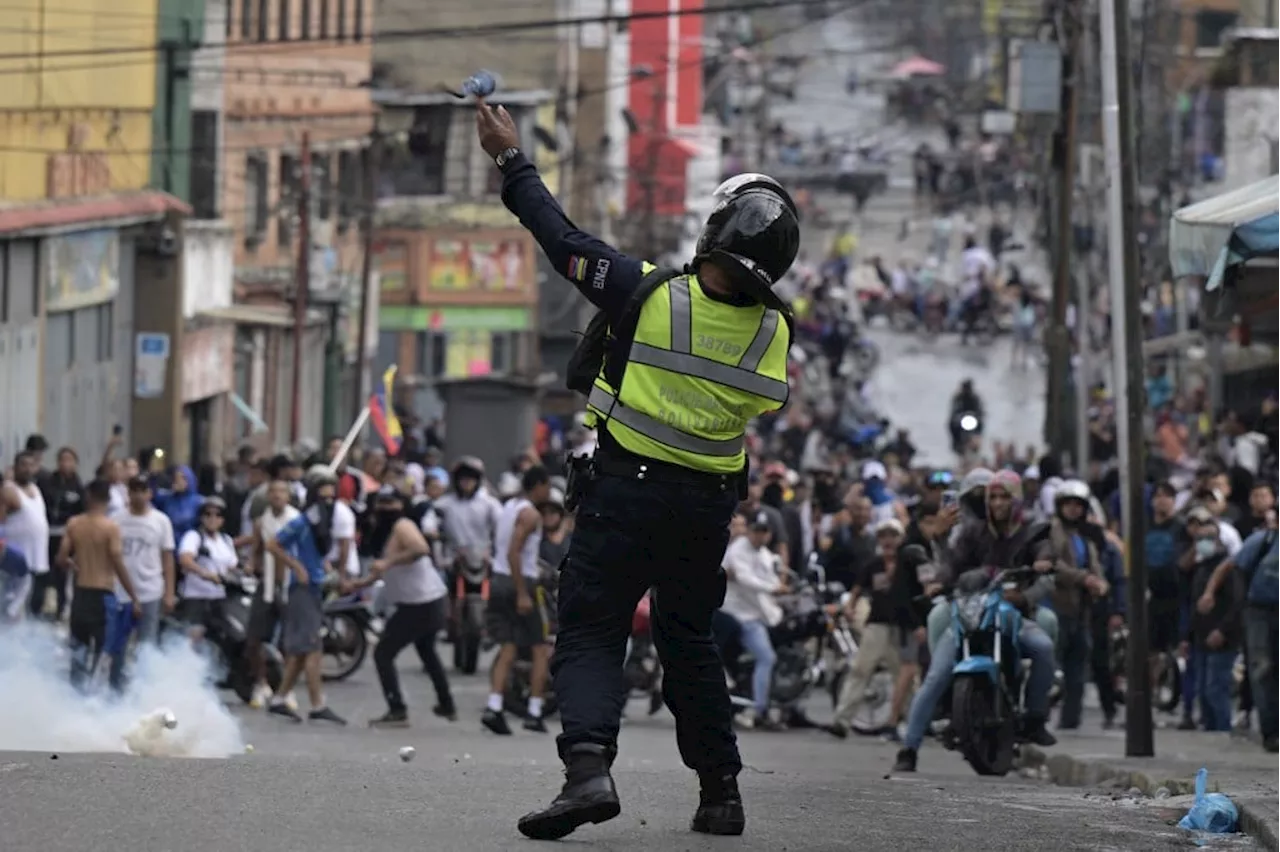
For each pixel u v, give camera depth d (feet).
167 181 232.32
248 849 40.70
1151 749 89.56
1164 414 235.61
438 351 349.00
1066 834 50.39
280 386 288.10
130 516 112.16
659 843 44.04
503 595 107.65
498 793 50.70
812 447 297.12
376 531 155.84
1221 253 83.82
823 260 484.74
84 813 44.27
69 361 203.72
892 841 46.83
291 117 287.69
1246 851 49.14
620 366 43.86
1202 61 247.09
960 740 86.12
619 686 44.21
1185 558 114.83
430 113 339.16
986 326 401.70
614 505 43.80
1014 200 506.89
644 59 463.01
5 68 188.24
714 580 45.21
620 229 394.93
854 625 123.54
